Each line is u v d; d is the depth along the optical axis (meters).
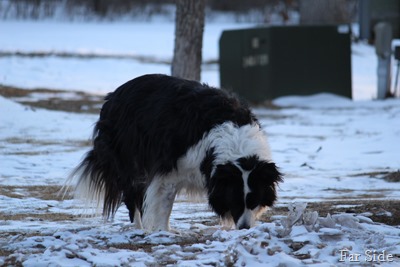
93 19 53.75
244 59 27.94
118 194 9.92
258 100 28.17
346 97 29.12
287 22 52.72
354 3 54.47
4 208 11.42
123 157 9.70
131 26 51.81
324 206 11.41
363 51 42.84
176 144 9.05
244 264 7.46
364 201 11.97
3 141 17.81
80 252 7.75
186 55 21.28
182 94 9.25
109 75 32.25
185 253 7.93
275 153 17.95
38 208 11.50
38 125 20.02
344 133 21.19
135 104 9.59
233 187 8.48
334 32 28.84
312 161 16.94
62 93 26.77
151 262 7.51
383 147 18.42
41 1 52.53
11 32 44.16
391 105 27.17
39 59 33.69
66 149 17.20
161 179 9.26
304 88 28.83
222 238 8.35
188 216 10.91
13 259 7.69
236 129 8.80
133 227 9.75
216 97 9.13
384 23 29.08
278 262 7.42
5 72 29.84
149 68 34.41
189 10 21.12
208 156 8.76
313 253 7.77
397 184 14.14
